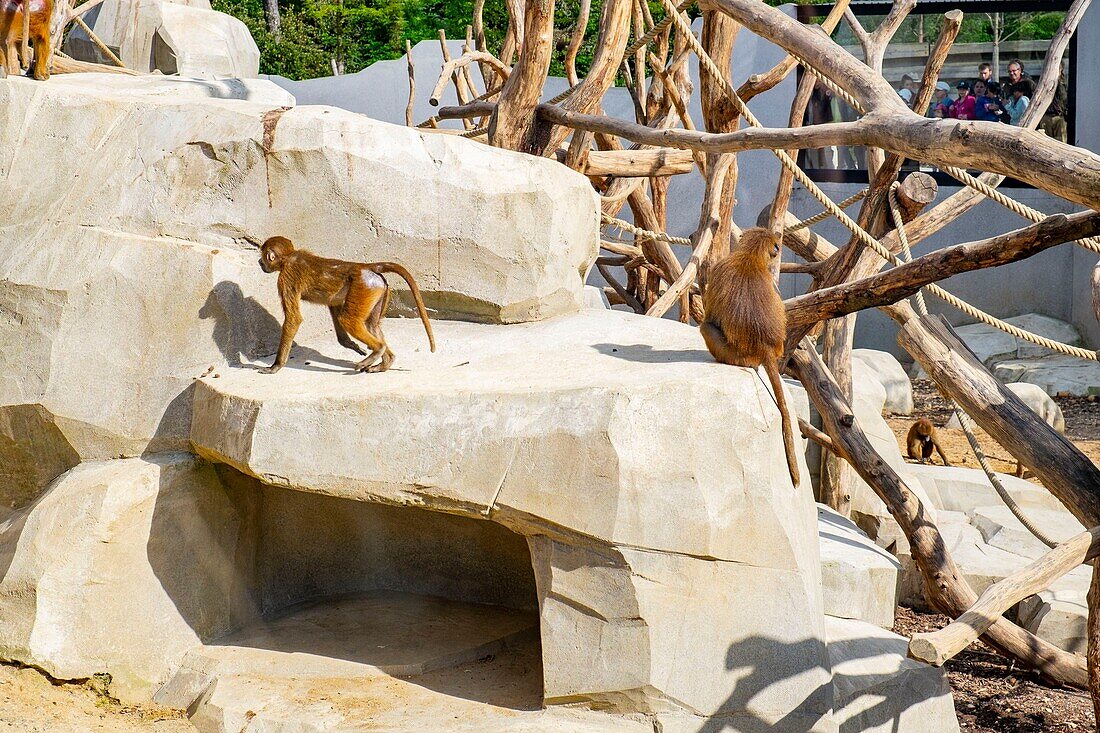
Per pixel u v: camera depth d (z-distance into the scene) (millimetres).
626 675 5430
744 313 5789
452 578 7551
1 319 6574
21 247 6699
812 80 10141
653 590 5402
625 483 5328
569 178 7496
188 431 6531
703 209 10219
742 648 5566
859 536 9195
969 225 18859
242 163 6953
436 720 5594
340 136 6965
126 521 6148
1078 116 18469
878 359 17219
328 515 7398
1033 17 18547
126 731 5715
